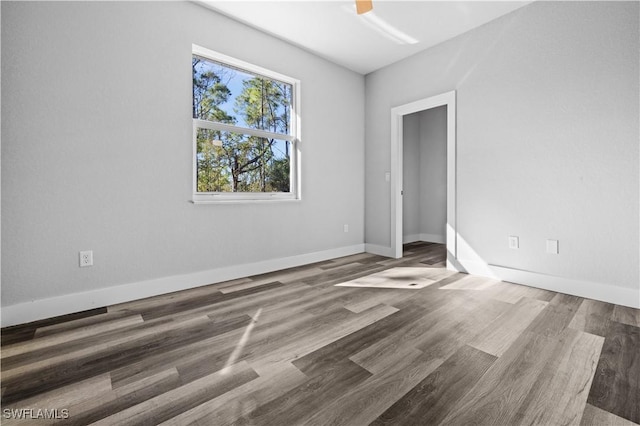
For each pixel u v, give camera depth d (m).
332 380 1.29
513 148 2.71
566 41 2.38
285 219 3.33
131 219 2.30
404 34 3.10
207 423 1.05
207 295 2.42
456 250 3.16
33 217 1.93
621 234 2.17
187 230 2.60
